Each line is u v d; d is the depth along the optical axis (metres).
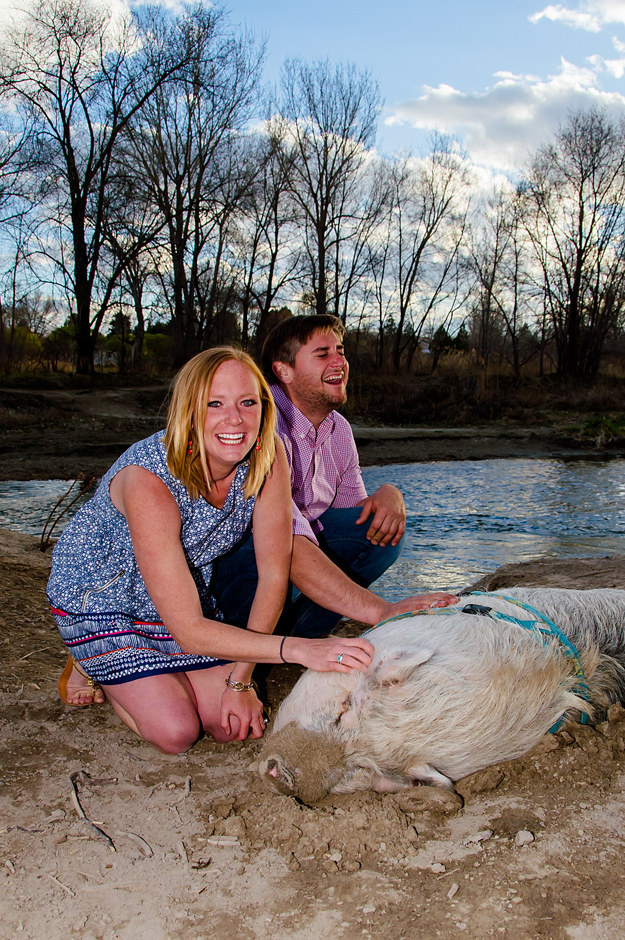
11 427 21.42
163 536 2.70
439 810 2.36
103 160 31.23
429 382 31.78
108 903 2.03
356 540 3.84
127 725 2.99
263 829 2.31
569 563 5.61
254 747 2.93
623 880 2.06
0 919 1.97
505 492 12.01
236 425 2.67
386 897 2.03
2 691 3.32
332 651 2.46
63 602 2.99
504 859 2.16
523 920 1.92
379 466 16.64
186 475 2.70
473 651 2.46
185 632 2.68
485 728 2.38
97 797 2.54
